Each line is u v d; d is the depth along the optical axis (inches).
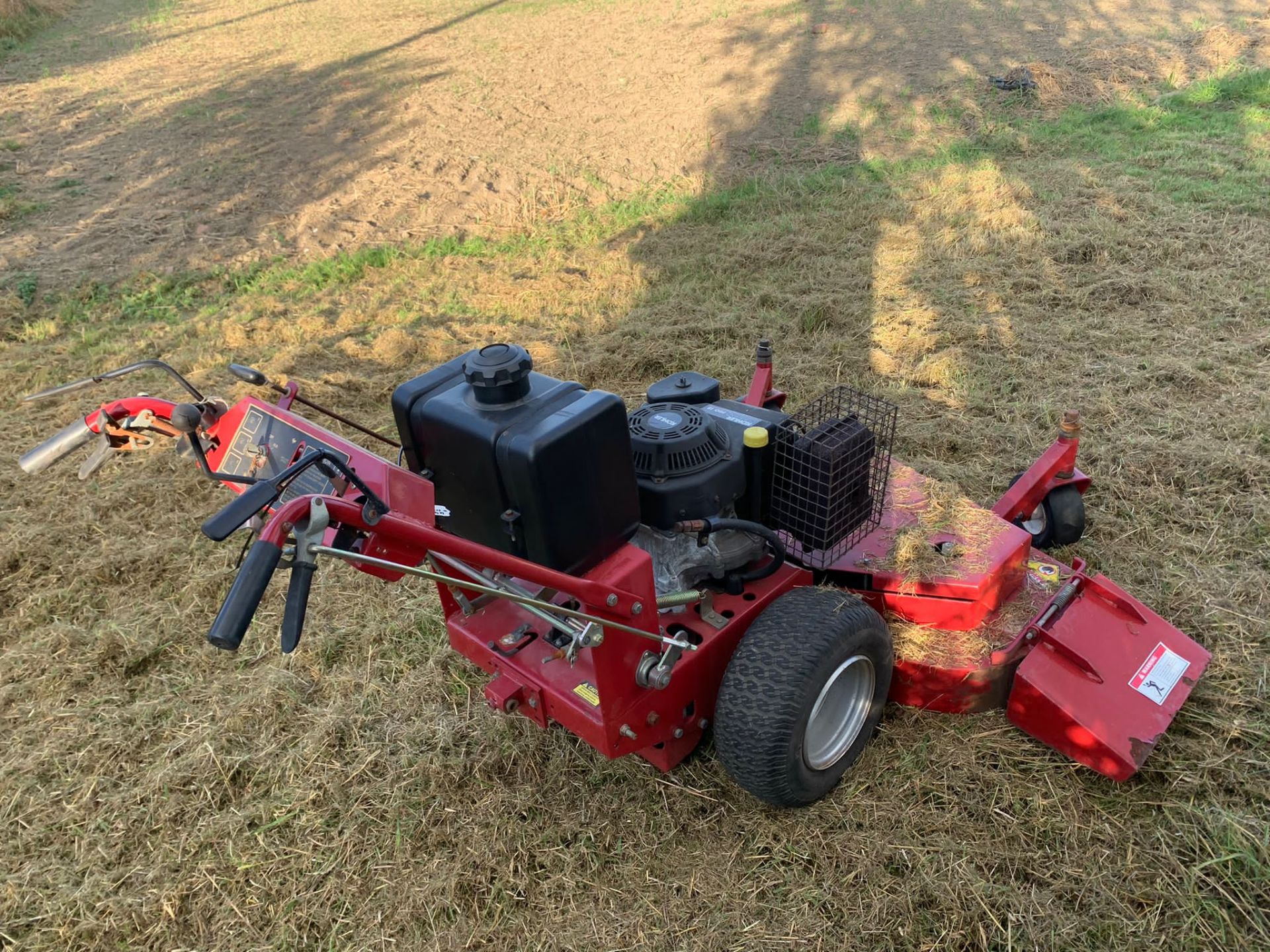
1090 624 124.4
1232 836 106.1
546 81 548.4
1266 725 120.9
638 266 305.4
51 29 771.4
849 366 230.8
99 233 369.4
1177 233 279.9
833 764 115.1
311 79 582.9
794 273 283.0
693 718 115.6
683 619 116.5
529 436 90.0
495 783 128.2
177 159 450.0
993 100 447.2
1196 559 155.3
